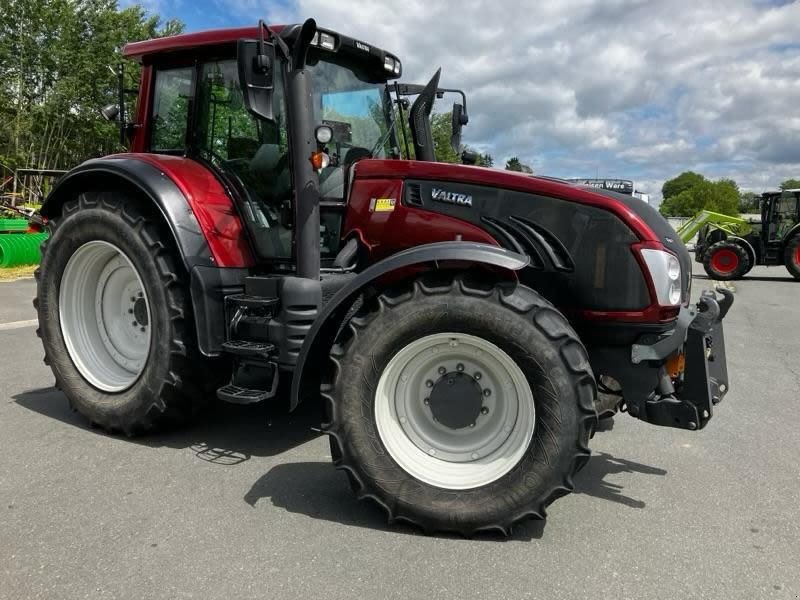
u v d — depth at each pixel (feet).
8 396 14.83
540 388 8.54
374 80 13.71
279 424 13.41
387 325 8.93
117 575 7.74
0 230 40.14
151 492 10.03
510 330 8.57
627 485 10.78
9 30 90.63
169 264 11.61
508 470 8.73
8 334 21.33
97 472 10.75
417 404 9.38
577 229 9.96
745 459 12.04
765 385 17.43
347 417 9.01
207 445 12.14
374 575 7.84
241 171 12.33
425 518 8.75
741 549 8.63
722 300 10.95
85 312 13.28
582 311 10.02
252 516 9.30
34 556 8.13
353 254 11.68
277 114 11.75
